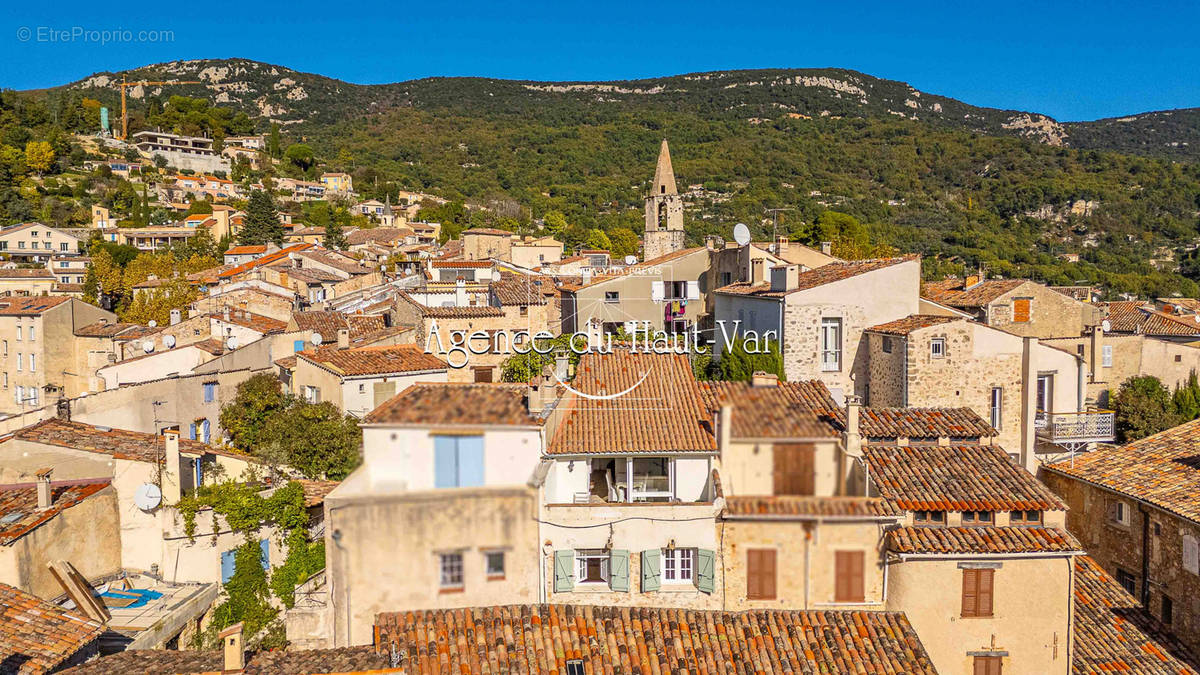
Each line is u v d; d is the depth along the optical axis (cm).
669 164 6444
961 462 1794
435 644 1255
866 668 1336
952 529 1609
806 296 2764
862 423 1916
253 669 1284
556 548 1504
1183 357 3566
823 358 2786
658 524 1484
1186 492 2069
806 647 1374
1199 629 1927
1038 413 2672
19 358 4759
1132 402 3100
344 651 1248
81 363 4775
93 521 1958
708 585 1458
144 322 5300
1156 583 2088
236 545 2064
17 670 1418
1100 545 2303
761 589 1436
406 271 6125
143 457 2038
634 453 1502
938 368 2556
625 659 1333
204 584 2009
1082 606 1986
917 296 2852
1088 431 2652
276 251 7475
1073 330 3316
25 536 1755
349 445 2325
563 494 1537
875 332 2733
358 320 3788
